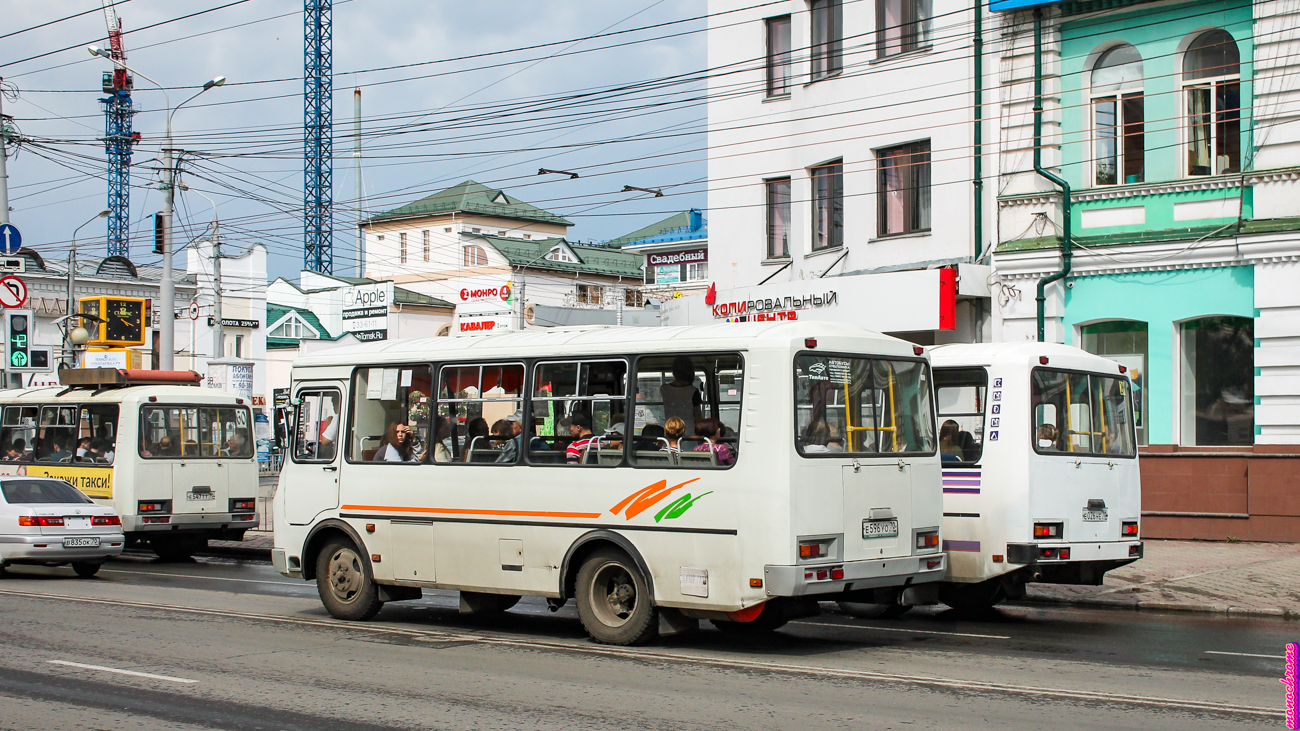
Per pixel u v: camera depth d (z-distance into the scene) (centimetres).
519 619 1316
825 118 2403
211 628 1223
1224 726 750
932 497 1127
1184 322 1911
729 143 2606
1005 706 813
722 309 2456
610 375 1110
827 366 1044
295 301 6081
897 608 1359
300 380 1344
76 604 1436
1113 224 1969
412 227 7075
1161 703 820
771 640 1144
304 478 1329
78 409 2128
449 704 833
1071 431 1284
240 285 5466
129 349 2781
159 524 2052
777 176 2519
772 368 1013
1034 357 1260
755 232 2561
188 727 774
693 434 1049
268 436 4188
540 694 866
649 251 5619
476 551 1179
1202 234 1856
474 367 1209
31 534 1727
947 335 2161
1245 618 1312
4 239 2436
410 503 1233
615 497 1087
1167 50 1930
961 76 2153
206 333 5228
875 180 2314
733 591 1008
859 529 1046
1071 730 740
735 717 784
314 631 1202
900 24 2277
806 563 997
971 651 1070
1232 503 1833
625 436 1091
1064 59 2033
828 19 2416
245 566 2072
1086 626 1256
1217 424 1884
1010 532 1233
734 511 1012
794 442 1002
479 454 1192
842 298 2195
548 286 6500
